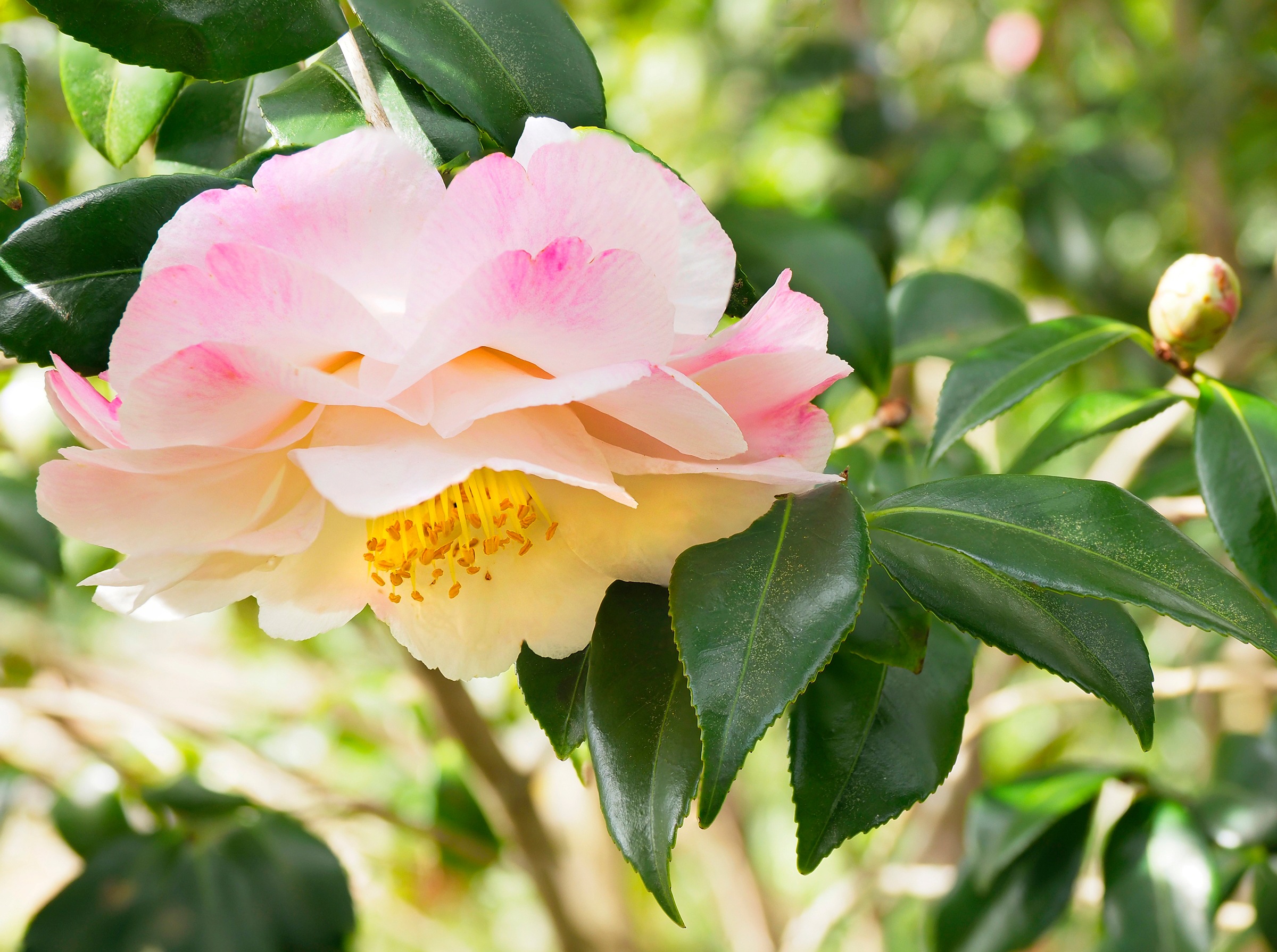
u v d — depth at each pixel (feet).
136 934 2.02
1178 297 1.59
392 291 1.26
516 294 1.23
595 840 3.62
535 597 1.37
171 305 1.23
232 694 3.43
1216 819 2.05
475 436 1.26
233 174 1.38
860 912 3.39
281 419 1.27
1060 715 4.39
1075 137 3.75
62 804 2.44
